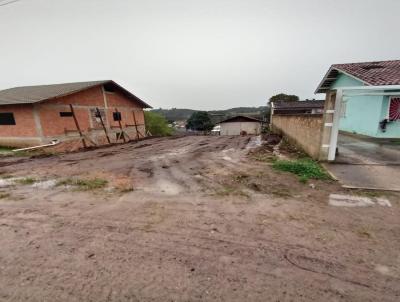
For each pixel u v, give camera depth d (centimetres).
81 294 205
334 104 656
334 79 1515
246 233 307
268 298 197
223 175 606
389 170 596
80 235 310
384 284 211
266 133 2261
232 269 236
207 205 405
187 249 273
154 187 519
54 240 299
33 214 382
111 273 232
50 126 1277
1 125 1313
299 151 940
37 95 1284
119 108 1902
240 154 952
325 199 422
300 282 216
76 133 1442
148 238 299
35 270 240
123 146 1464
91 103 1584
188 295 201
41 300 199
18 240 301
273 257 254
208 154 985
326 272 229
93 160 916
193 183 544
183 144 1475
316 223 331
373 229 311
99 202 430
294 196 440
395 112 1071
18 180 601
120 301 196
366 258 249
